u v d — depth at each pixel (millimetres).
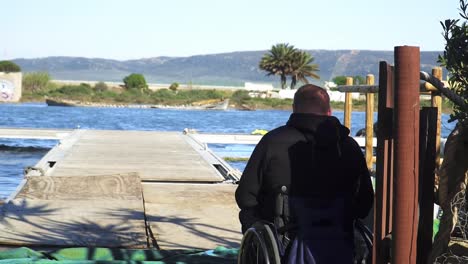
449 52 3604
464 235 3791
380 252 3391
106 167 14000
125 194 10016
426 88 5727
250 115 70500
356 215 3967
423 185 3568
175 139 22531
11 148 24531
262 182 3842
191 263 5730
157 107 90312
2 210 8344
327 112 3910
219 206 9352
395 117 3193
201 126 47188
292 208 3711
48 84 105312
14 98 96125
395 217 3217
